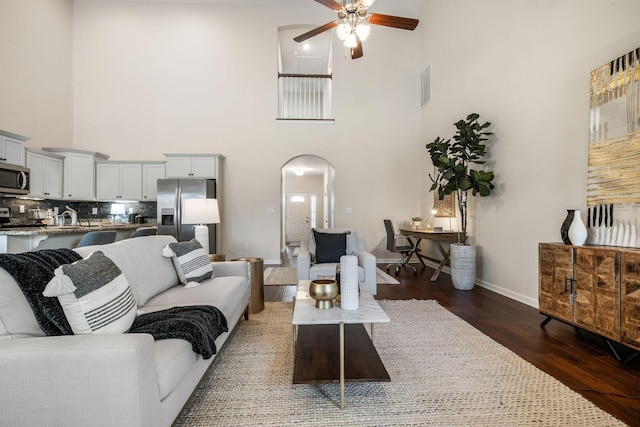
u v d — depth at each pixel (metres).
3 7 4.34
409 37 6.09
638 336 1.85
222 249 5.87
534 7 3.11
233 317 2.22
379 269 5.34
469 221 4.35
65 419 1.02
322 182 11.14
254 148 5.94
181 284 2.47
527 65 3.22
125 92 5.78
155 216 5.88
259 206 5.95
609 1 2.37
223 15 5.91
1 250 3.46
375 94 6.08
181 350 1.35
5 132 3.97
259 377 1.85
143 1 5.79
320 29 3.54
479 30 4.03
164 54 5.83
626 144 2.19
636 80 2.12
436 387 1.73
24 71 4.68
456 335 2.45
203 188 5.25
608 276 2.03
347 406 1.57
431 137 5.52
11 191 4.01
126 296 1.47
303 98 7.03
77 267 1.28
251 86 5.94
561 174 2.81
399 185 6.11
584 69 2.58
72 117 5.67
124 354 1.01
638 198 2.11
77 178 5.30
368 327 2.61
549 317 2.59
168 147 5.84
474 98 4.16
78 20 5.72
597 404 1.57
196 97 5.88
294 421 1.46
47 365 1.01
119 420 1.01
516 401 1.60
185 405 1.45
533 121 3.14
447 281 4.39
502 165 3.61
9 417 1.01
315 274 3.18
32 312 1.22
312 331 2.29
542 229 3.03
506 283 3.57
